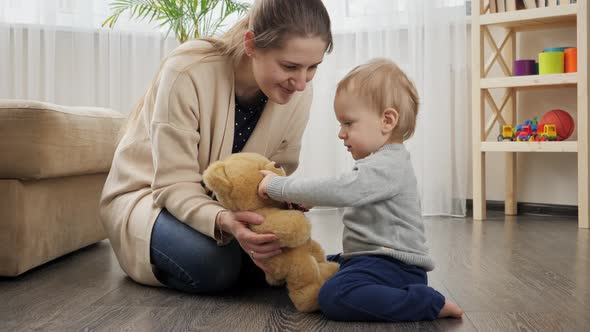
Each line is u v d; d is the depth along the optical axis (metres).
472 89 2.87
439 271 1.57
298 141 1.58
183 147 1.30
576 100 2.95
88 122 1.81
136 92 3.09
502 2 2.86
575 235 2.27
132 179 1.43
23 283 1.47
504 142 2.79
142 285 1.43
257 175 1.16
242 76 1.36
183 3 2.78
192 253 1.27
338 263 1.30
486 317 1.12
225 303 1.24
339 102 1.22
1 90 2.99
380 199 1.14
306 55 1.17
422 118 3.04
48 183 1.68
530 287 1.38
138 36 3.09
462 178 2.99
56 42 3.07
